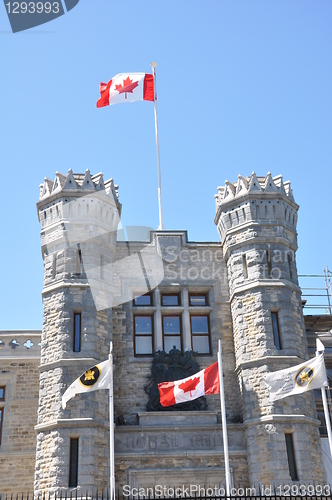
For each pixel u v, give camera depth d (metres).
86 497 21.84
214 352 27.28
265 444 24.12
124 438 24.70
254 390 25.20
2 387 27.72
